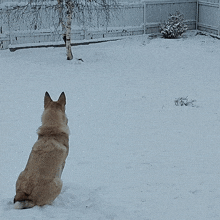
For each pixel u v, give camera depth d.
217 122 9.59
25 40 19.16
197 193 5.60
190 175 6.45
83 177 6.47
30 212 4.34
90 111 10.59
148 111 10.55
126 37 21.33
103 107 10.93
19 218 4.16
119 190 5.79
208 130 9.03
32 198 4.54
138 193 5.64
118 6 20.02
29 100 11.53
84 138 8.66
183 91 12.44
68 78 14.14
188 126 9.35
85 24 20.14
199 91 12.40
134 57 17.69
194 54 18.00
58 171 4.73
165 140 8.45
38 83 13.41
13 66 15.75
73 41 19.86
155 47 19.53
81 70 15.35
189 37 21.73
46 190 4.57
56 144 4.79
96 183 6.16
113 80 13.92
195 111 10.48
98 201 5.08
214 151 7.70
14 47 18.53
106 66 16.06
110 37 21.02
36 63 16.31
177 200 5.29
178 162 7.14
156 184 6.06
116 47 19.70
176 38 21.52
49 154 4.68
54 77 14.23
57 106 5.22
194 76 14.38
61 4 16.28
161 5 21.98
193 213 4.76
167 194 5.56
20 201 4.53
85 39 20.45
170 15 21.95
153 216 4.64
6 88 12.73
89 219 4.33
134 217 4.54
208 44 19.91
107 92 12.42
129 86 13.13
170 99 11.59
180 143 8.23
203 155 7.49
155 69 15.59
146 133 8.93
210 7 21.70
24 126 9.43
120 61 16.95
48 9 19.06
